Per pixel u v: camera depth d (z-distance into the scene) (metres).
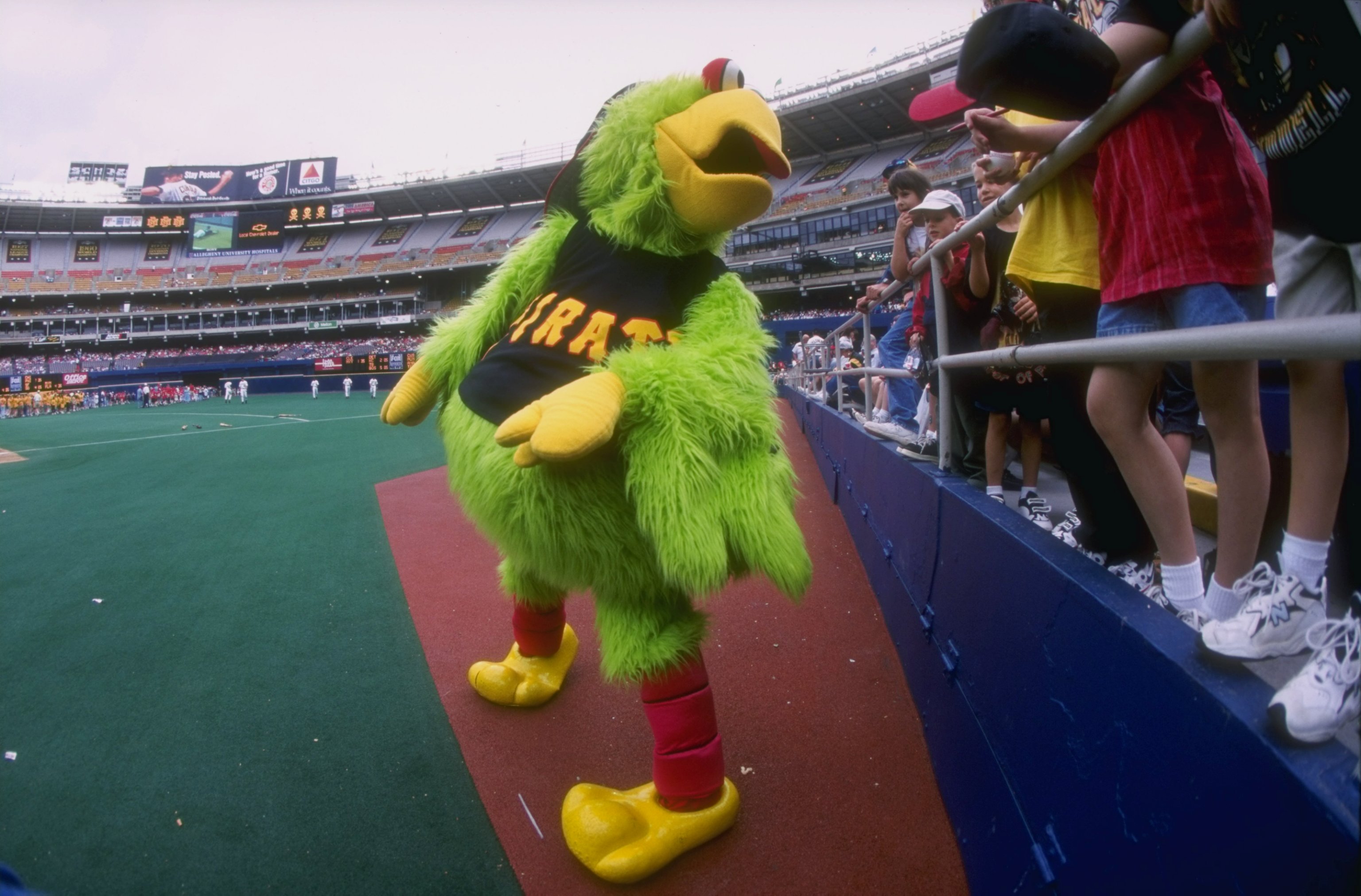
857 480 4.54
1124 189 1.60
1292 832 0.69
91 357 55.47
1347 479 1.74
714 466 1.65
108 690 2.90
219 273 56.72
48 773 2.32
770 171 1.78
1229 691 0.84
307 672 3.02
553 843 1.94
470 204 55.91
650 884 1.77
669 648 1.81
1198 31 1.09
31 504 7.37
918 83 34.78
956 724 1.91
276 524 5.94
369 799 2.14
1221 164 1.49
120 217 57.03
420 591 4.07
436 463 9.69
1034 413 2.97
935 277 2.59
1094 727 1.12
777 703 2.59
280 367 50.19
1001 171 2.80
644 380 1.61
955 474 2.56
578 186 2.05
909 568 2.74
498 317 2.12
